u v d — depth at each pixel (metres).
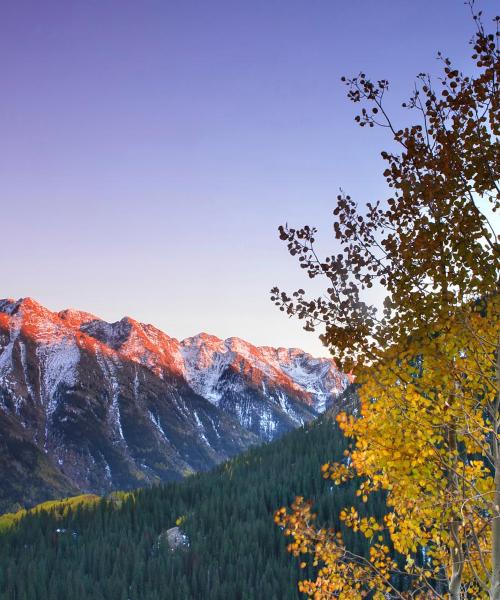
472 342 9.84
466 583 11.32
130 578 120.00
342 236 10.91
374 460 10.12
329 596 11.32
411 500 10.22
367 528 11.15
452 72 10.36
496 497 9.64
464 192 10.18
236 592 107.50
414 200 10.36
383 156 10.74
